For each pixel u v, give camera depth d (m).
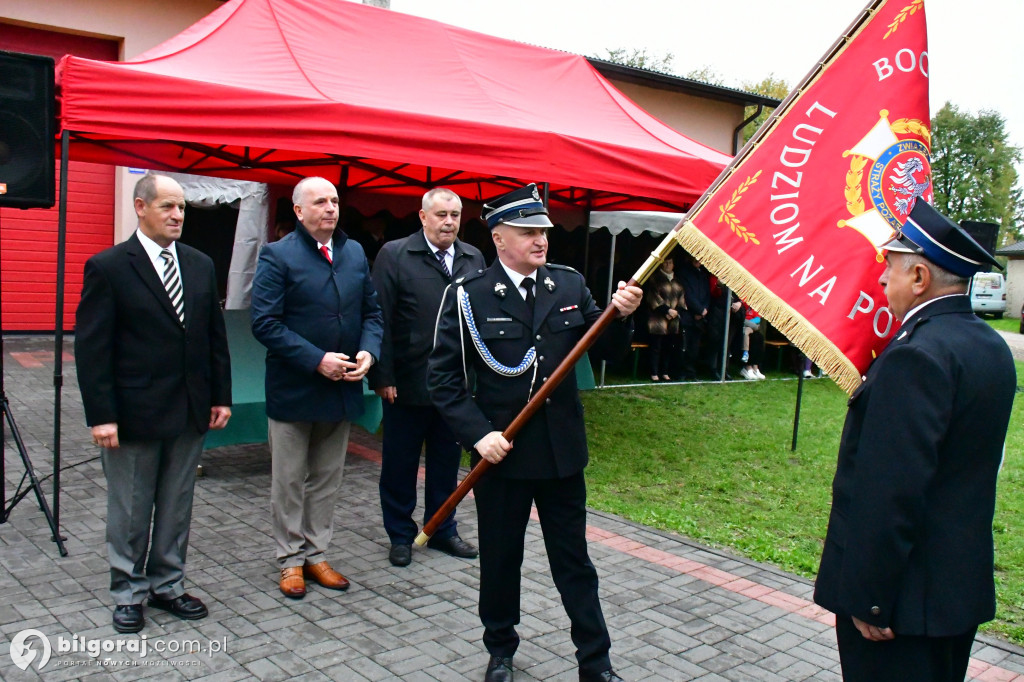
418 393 4.18
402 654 3.29
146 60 4.83
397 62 6.22
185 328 3.39
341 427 3.90
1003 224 45.72
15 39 10.19
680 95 13.95
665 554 4.60
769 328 11.68
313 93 5.08
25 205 4.14
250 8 5.95
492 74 6.76
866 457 2.05
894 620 2.04
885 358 2.10
